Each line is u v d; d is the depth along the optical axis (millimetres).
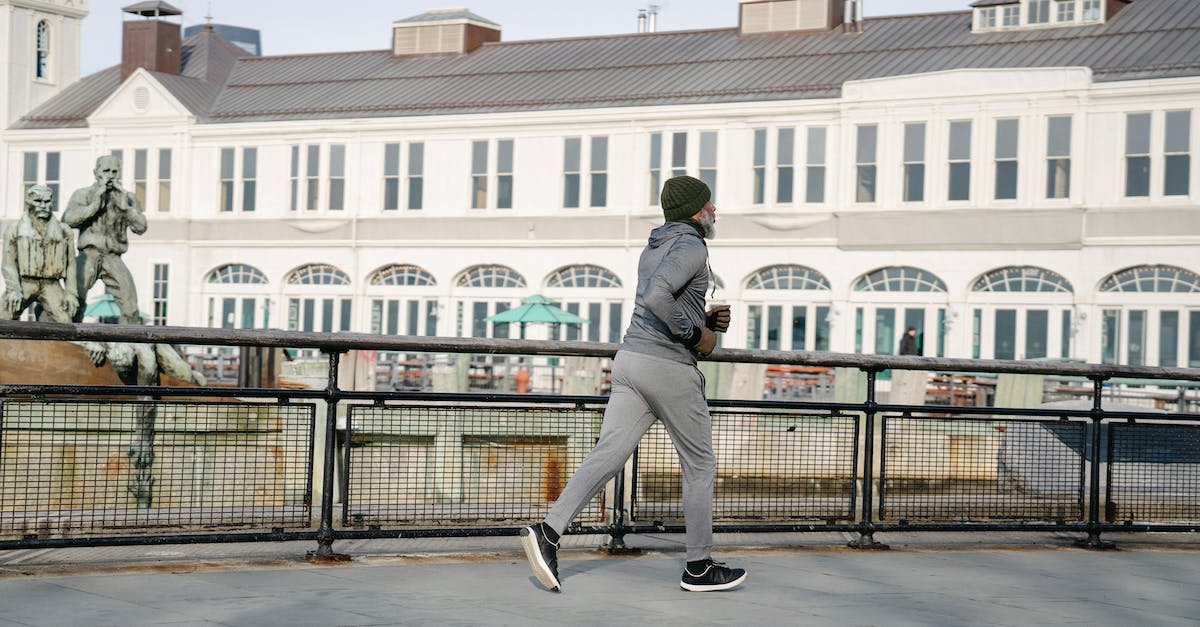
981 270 39438
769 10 46125
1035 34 41219
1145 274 37688
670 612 6410
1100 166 37969
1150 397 25297
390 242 46531
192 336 7008
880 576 7621
